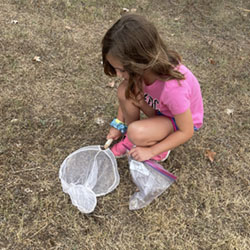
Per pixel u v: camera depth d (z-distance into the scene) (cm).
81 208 188
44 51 308
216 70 315
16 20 345
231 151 235
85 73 291
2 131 229
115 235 183
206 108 270
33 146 223
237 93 288
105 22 369
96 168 208
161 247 179
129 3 408
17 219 183
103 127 244
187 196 205
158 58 156
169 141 190
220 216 196
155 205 198
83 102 262
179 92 170
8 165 210
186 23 388
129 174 214
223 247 181
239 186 213
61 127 239
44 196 196
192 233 187
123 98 200
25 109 248
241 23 396
